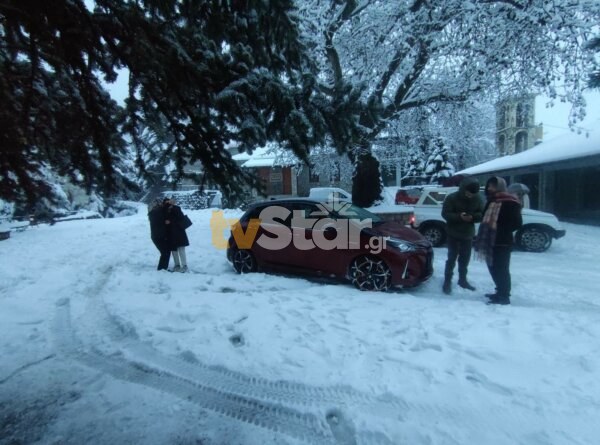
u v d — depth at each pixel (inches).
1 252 372.2
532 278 239.0
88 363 130.4
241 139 127.8
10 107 109.7
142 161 139.9
